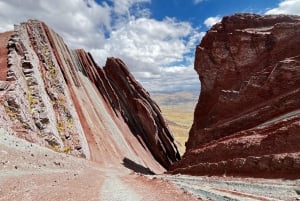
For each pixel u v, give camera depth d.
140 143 98.38
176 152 111.81
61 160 40.19
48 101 58.47
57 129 55.38
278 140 34.75
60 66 80.25
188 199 18.50
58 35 95.81
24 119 44.56
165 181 30.27
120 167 64.62
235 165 37.41
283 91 52.16
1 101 43.16
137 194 20.08
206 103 80.19
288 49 62.62
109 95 107.44
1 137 32.62
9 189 16.66
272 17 77.19
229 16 81.56
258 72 63.38
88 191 19.80
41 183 20.78
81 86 90.69
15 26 63.75
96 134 74.12
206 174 42.50
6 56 54.03
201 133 61.50
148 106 112.12
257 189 25.12
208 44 83.75
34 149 36.69
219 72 77.69
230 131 54.22
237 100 61.94
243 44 72.12
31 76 55.84
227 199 19.53
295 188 23.67
